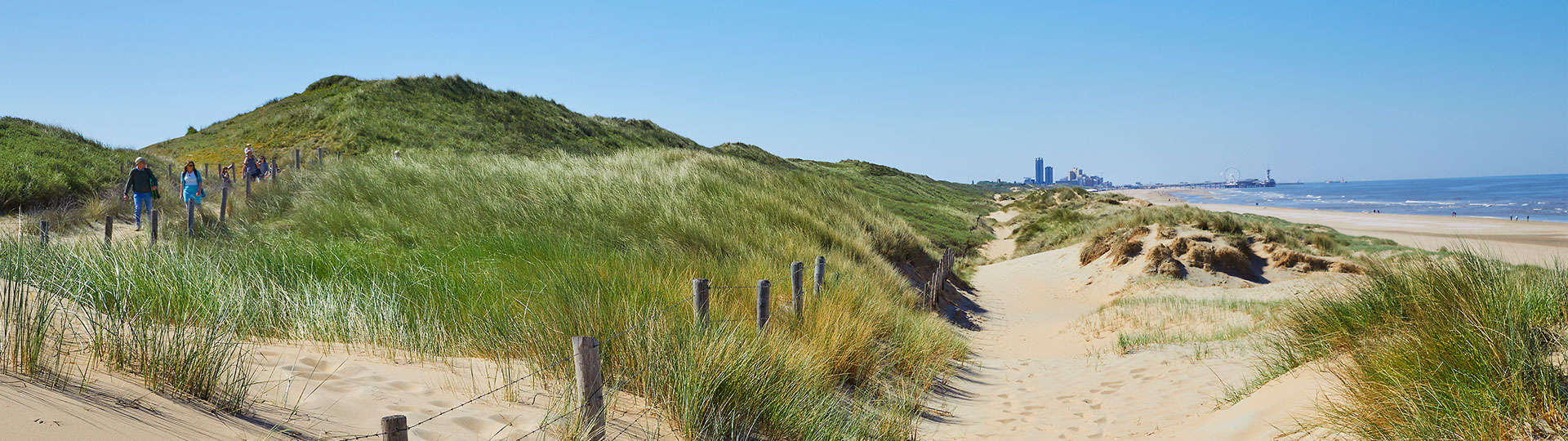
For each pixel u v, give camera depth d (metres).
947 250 18.81
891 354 7.49
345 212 12.38
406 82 40.47
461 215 11.94
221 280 5.74
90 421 2.78
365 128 32.62
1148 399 6.26
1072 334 12.22
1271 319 9.07
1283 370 5.62
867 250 14.70
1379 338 4.97
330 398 3.71
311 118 34.62
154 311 5.05
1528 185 198.62
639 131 53.00
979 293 18.39
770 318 7.13
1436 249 17.19
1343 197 136.12
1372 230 42.59
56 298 4.59
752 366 4.65
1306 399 4.54
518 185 14.45
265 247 8.43
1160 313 12.43
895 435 4.73
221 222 13.30
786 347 5.58
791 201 17.19
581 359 3.44
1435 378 3.80
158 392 3.24
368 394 3.86
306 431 3.17
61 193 18.86
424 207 12.41
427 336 5.22
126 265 5.77
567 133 42.88
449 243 9.63
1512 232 40.44
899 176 65.69
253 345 4.56
